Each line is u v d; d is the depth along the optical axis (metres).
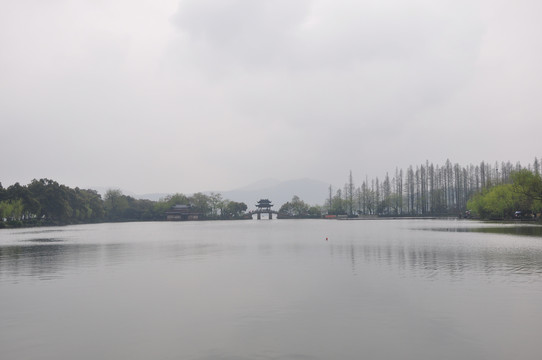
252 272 22.80
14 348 10.88
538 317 13.00
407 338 11.21
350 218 186.25
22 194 116.12
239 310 14.39
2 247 42.00
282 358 9.95
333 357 9.97
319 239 48.81
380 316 13.34
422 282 19.00
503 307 14.27
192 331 12.11
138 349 10.69
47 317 13.80
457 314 13.42
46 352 10.57
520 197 88.06
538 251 31.72
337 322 12.77
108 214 174.88
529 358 9.77
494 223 86.25
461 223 93.00
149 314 14.04
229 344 10.96
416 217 173.38
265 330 12.10
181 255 32.50
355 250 34.12
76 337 11.71
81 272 23.72
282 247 38.44
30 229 96.81
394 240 44.69
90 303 15.73
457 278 19.98
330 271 22.70
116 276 22.08
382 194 196.75
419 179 184.62
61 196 129.12
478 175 178.12
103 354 10.38
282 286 18.48
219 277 21.25
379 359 9.80
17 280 21.12
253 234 63.44
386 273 21.72
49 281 20.72
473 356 9.91
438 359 9.76
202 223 144.88
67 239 55.28
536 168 160.88
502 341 10.89
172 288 18.42
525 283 18.58
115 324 12.92
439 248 34.66
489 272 21.75
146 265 26.56
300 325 12.53
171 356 10.16
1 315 14.12
